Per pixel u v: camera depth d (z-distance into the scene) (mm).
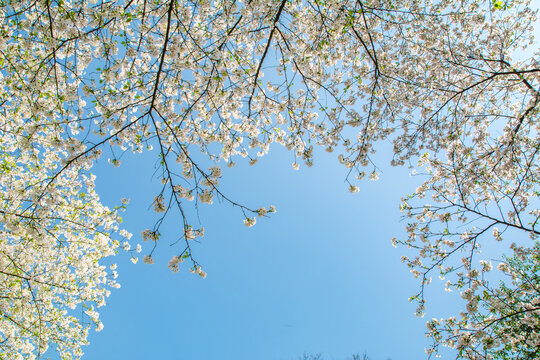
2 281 7969
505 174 7410
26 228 5477
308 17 6215
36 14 5227
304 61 6098
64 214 8055
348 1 5965
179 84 5621
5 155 7785
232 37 5902
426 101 8039
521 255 7387
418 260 7855
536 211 7773
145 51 6090
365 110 7625
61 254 8836
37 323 8383
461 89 7801
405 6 6977
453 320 6922
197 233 4660
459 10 7516
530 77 7613
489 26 7723
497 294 6449
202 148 6328
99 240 8758
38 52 6000
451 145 7836
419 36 7465
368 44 6969
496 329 6449
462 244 6762
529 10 7461
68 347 8859
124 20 5051
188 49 5316
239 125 6703
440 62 7633
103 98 5320
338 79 7594
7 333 8297
